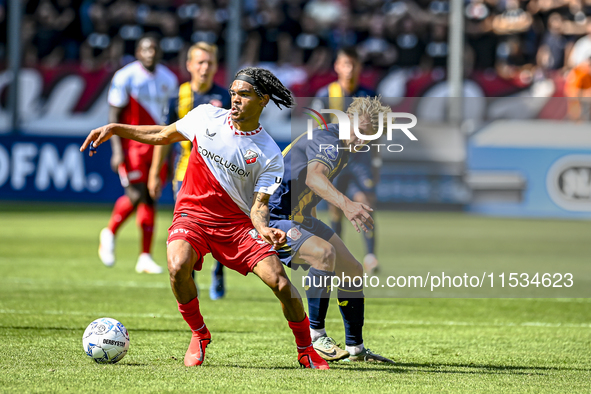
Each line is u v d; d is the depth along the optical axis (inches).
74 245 1391.5
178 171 902.4
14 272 1072.2
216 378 510.9
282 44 2213.3
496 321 802.2
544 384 516.1
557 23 2193.7
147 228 1103.0
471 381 521.7
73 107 2155.5
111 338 553.0
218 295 920.3
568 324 790.5
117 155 1066.7
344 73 968.3
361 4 2324.1
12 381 490.3
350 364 580.4
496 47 2198.6
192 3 2330.2
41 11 2317.9
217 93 885.2
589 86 1993.1
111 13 2268.7
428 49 2192.4
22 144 2065.7
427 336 712.4
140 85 1067.3
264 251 538.9
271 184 536.4
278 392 474.9
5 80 2190.0
